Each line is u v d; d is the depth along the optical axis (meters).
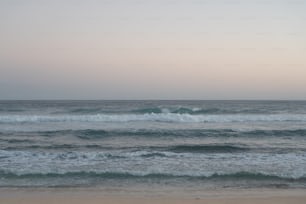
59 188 7.64
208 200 6.77
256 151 12.52
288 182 8.30
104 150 12.54
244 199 6.84
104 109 36.03
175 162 10.38
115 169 9.40
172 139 15.92
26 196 6.96
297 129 18.77
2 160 10.42
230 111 33.56
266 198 6.92
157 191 7.48
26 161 10.31
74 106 48.19
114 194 7.21
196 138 16.33
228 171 9.20
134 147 13.32
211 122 23.44
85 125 21.09
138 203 6.55
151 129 18.47
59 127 19.94
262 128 20.09
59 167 9.61
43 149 12.65
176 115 24.08
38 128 19.34
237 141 15.43
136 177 8.62
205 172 9.08
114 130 17.66
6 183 8.02
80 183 8.07
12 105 53.06
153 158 10.91
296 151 12.56
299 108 43.31
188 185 7.98
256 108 42.03
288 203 6.56
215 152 12.24
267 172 9.18
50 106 48.25
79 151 12.27
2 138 15.54
